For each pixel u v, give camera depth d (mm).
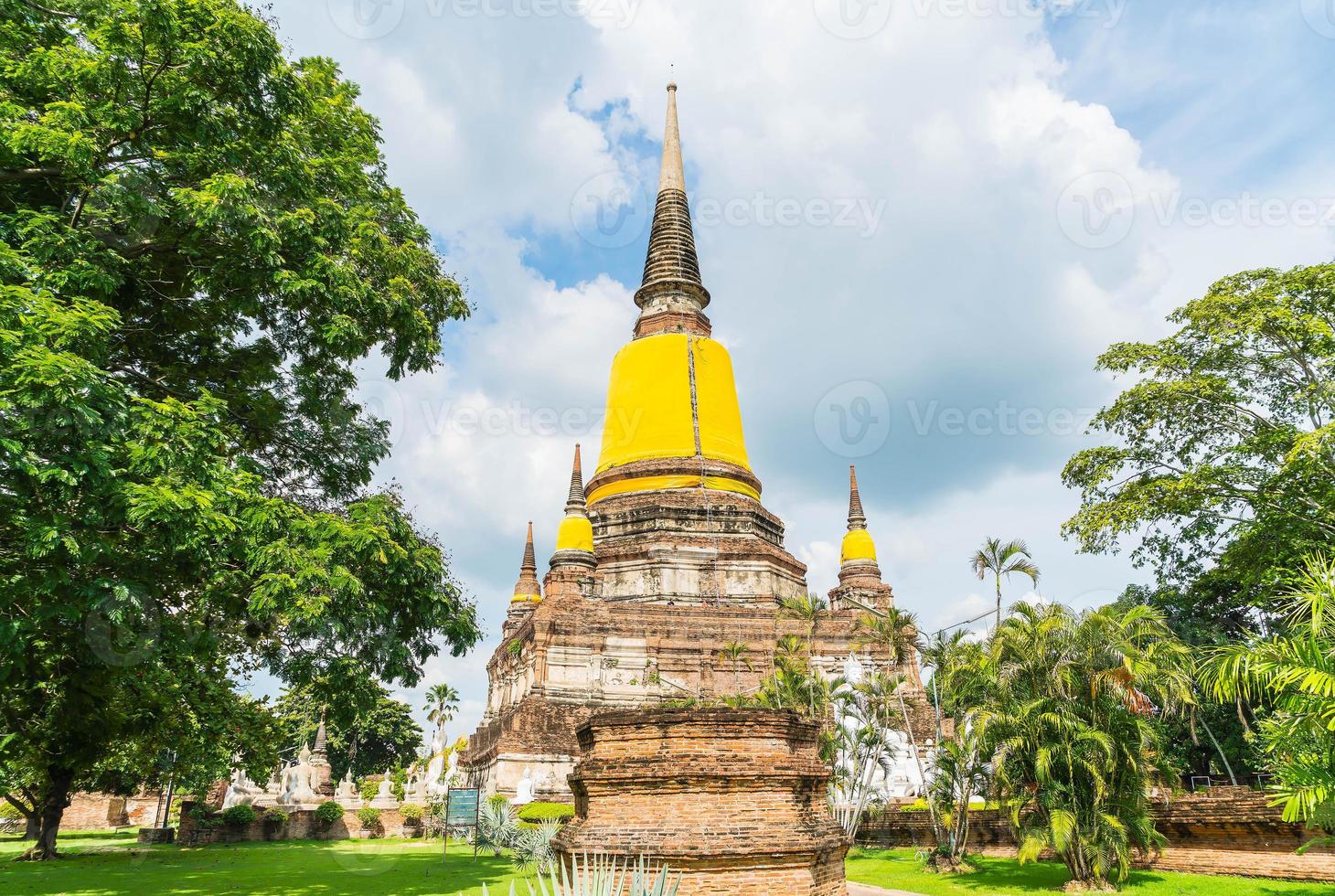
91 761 27859
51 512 16625
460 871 29719
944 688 35500
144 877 28469
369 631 22547
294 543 20047
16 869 31969
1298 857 24266
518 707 49750
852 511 62938
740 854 14625
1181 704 32750
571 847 15273
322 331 21438
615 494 59938
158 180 20484
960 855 32094
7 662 18078
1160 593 39781
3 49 19016
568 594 53375
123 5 19203
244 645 29891
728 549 56438
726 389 63188
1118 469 35250
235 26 19562
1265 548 31953
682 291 66188
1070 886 25156
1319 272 30828
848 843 17109
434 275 26984
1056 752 25328
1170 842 27844
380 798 61406
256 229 19797
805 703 41250
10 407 14820
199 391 20594
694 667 52031
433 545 26172
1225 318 32344
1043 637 26781
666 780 15234
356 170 25859
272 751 45094
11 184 19641
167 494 16438
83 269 18062
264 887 25375
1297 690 13859
